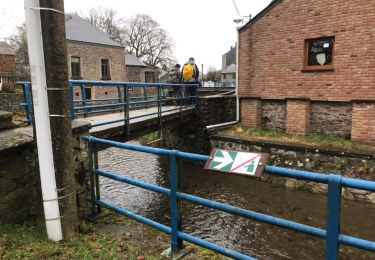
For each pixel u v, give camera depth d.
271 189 8.38
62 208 3.13
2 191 3.33
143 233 3.66
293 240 5.72
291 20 9.65
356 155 7.52
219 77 65.62
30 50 2.84
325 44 9.16
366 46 8.30
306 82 9.55
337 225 2.08
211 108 11.27
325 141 8.79
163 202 7.63
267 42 10.27
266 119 10.74
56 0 2.86
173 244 3.08
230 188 8.58
